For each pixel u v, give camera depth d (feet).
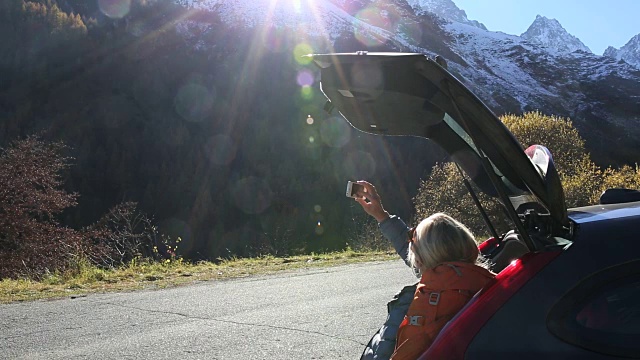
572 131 136.77
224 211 248.32
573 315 7.32
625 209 8.54
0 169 81.10
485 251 11.14
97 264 58.34
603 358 7.04
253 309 28.22
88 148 261.65
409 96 8.70
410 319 8.54
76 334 23.50
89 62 341.41
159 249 66.28
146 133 288.51
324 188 262.88
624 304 7.29
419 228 9.22
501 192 8.20
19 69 313.73
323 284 36.52
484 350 7.31
